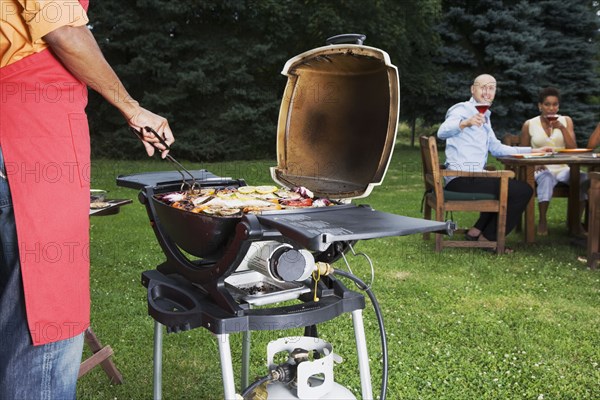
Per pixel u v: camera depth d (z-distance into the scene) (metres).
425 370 2.53
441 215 4.59
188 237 1.41
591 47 16.14
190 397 2.29
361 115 1.56
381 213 1.36
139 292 3.58
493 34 16.19
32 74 1.29
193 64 14.42
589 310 3.35
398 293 3.60
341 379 2.43
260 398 1.45
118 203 2.11
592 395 2.33
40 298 1.33
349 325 3.02
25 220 1.30
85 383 2.39
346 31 15.38
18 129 1.29
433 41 16.73
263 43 15.28
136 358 2.63
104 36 14.44
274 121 15.41
